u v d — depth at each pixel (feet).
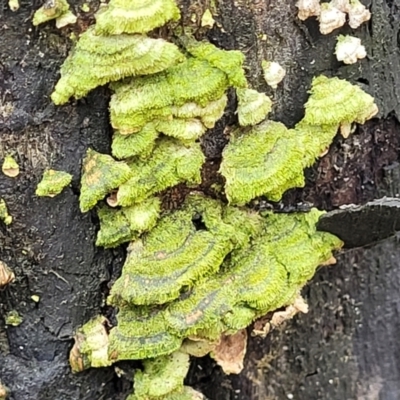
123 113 0.76
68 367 0.88
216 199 0.87
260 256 0.86
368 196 0.97
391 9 0.91
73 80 0.76
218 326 0.83
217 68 0.78
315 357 1.07
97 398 0.91
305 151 0.86
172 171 0.80
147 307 0.83
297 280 0.87
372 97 0.88
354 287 1.06
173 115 0.78
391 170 0.97
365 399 1.10
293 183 0.84
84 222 0.84
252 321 0.89
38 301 0.87
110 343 0.84
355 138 0.92
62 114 0.80
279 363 1.05
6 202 0.82
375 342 1.09
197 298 0.82
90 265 0.86
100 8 0.77
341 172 0.94
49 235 0.84
